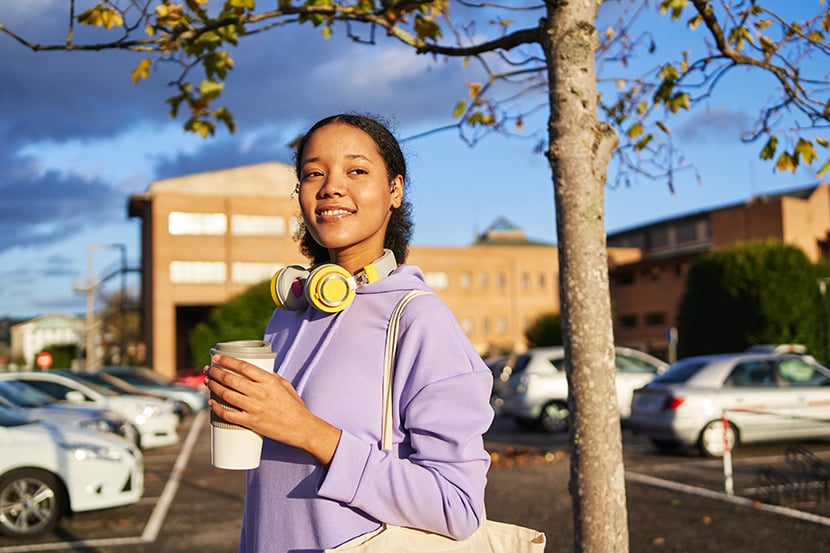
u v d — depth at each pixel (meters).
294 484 1.50
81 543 7.55
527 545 1.48
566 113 2.62
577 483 2.49
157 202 54.50
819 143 4.06
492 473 11.23
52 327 77.38
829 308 30.58
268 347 1.47
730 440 12.05
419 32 4.34
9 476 7.89
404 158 1.86
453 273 64.75
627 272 58.06
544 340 51.88
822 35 4.04
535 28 3.04
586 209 2.57
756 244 31.52
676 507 8.14
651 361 16.86
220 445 1.40
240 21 3.86
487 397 1.52
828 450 12.34
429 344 1.50
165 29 3.94
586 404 2.49
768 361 12.56
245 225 56.22
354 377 1.53
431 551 1.42
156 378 25.41
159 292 54.00
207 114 4.58
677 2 4.30
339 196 1.66
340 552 1.37
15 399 12.02
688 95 4.29
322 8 3.91
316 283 1.59
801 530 6.99
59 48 3.79
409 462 1.42
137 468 8.63
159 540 7.60
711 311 31.31
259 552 1.54
